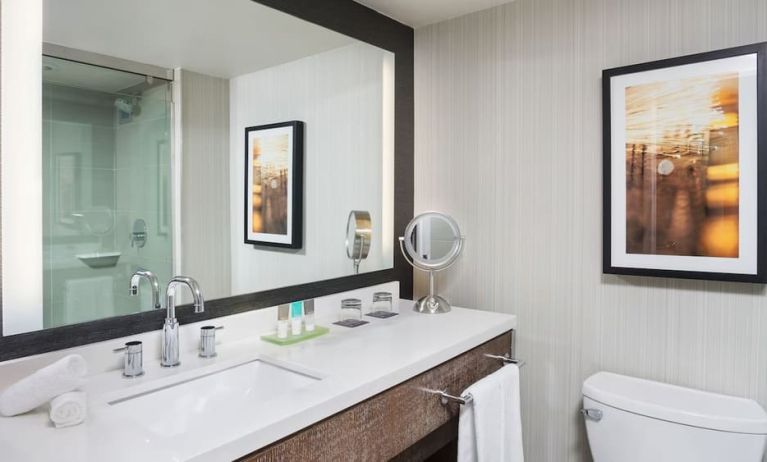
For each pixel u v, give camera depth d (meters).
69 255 1.30
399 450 1.44
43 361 1.22
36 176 1.24
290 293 1.89
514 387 1.80
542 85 2.04
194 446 0.95
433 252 2.22
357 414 1.29
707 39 1.67
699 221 1.67
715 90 1.63
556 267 2.02
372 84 2.21
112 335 1.38
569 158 1.97
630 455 1.66
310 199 1.96
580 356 1.97
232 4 1.68
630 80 1.79
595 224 1.92
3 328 1.19
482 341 1.83
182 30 1.54
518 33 2.10
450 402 1.68
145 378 1.30
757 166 1.56
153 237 1.48
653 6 1.77
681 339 1.75
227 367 1.46
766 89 1.54
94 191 1.35
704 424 1.52
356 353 1.56
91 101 1.34
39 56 1.24
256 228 1.77
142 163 1.45
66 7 1.29
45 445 0.95
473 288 2.26
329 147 2.03
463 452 1.62
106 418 1.08
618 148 1.82
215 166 1.64
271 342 1.66
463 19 2.26
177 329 1.42
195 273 1.59
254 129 1.76
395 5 2.17
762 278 1.55
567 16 1.97
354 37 2.12
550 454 2.06
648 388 1.74
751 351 1.62
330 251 2.06
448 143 2.32
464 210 2.28
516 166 2.11
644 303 1.82
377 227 2.28
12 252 1.20
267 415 1.09
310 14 1.93
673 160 1.71
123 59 1.40
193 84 1.57
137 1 1.44
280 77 1.83
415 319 2.01
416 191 2.45
